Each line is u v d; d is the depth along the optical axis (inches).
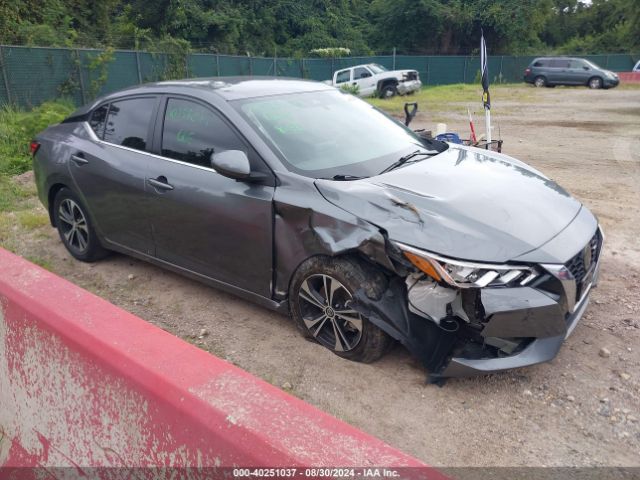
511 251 115.6
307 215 129.7
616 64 1636.3
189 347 58.1
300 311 136.6
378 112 187.5
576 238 127.0
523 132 512.7
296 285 135.0
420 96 986.1
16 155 364.8
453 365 115.6
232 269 148.3
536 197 138.9
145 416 54.6
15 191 291.7
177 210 155.3
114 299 170.2
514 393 120.0
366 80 954.1
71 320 64.1
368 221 122.5
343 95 186.1
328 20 1801.2
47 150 197.9
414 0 1763.0
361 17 1993.1
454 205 126.0
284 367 130.7
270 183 138.0
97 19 1083.3
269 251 138.3
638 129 521.0
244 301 165.0
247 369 130.6
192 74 912.9
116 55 755.4
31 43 765.3
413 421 111.8
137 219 168.7
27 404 75.3
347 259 125.8
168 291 174.1
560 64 1202.0
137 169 165.9
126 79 776.9
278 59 1151.0
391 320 119.0
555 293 116.1
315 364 131.2
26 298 70.1
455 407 115.6
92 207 183.3
